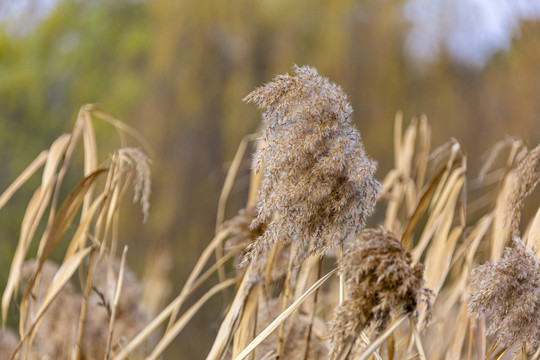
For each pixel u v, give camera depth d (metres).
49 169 3.04
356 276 2.53
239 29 11.88
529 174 2.80
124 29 14.60
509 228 2.88
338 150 2.57
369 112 11.66
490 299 2.62
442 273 2.93
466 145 11.27
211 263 10.81
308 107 2.59
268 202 2.59
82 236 3.04
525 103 8.54
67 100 14.42
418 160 3.31
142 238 10.91
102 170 2.99
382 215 7.23
